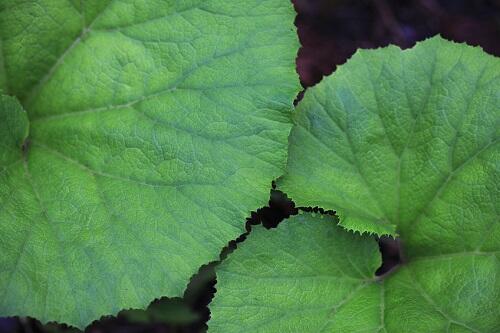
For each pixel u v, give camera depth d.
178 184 0.65
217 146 0.65
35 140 0.67
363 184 0.67
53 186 0.66
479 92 0.66
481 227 0.66
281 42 0.65
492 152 0.66
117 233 0.65
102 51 0.67
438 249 0.67
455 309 0.65
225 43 0.65
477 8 0.96
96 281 0.64
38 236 0.65
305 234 0.66
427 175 0.67
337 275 0.66
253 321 0.64
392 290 0.66
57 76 0.68
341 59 0.91
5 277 0.64
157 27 0.66
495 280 0.65
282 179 0.67
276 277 0.65
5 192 0.65
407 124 0.67
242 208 0.64
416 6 0.97
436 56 0.67
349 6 0.95
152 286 0.64
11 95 0.68
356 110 0.67
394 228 0.66
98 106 0.67
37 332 0.76
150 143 0.66
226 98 0.65
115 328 0.79
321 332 0.65
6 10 0.67
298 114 0.68
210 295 0.80
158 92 0.66
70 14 0.67
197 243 0.64
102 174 0.66
